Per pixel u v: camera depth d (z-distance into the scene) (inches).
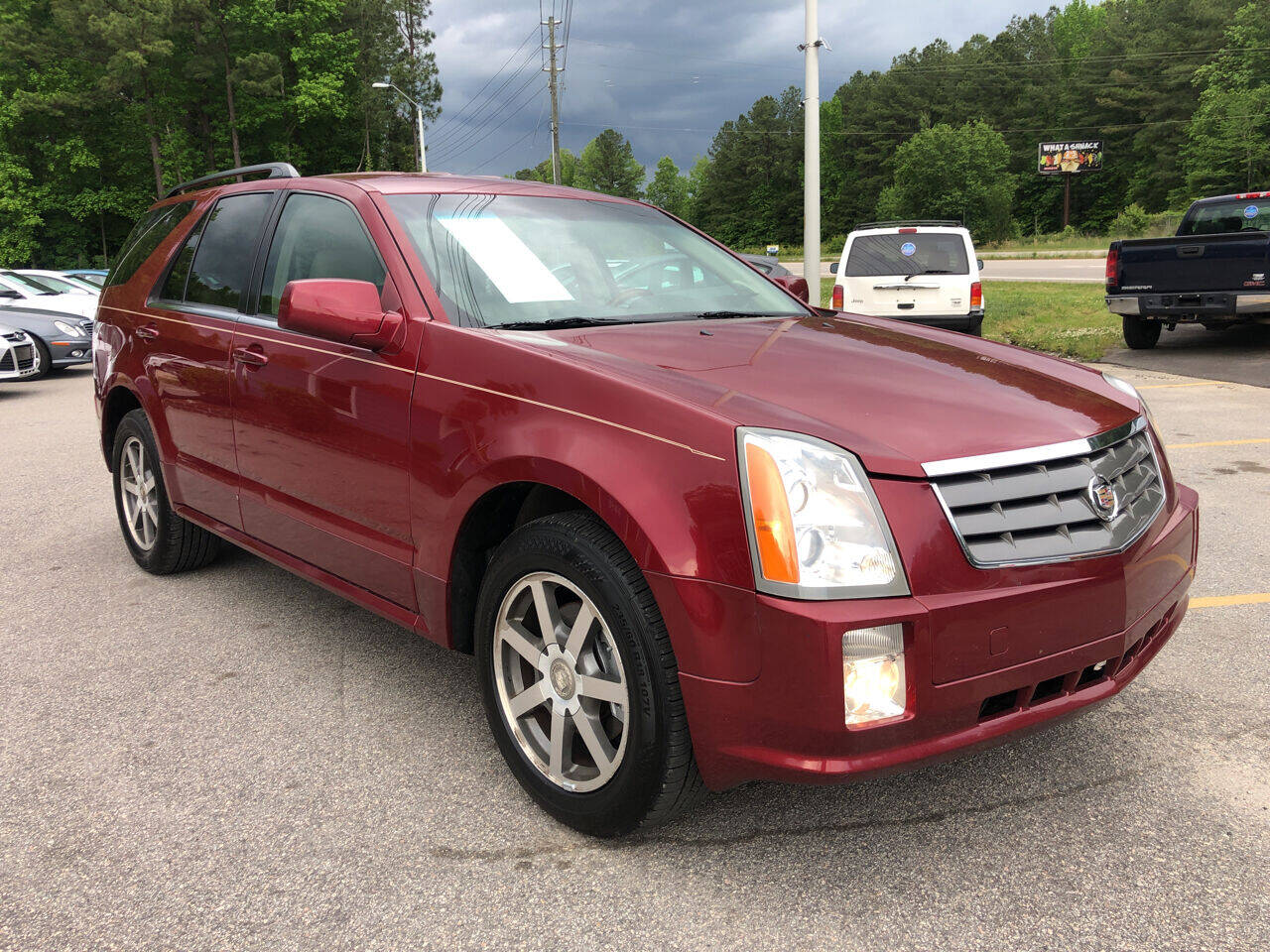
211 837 90.9
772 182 4411.9
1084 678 85.2
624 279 124.7
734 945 75.0
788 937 75.8
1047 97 3757.4
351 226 119.9
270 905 80.6
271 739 110.9
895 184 3661.4
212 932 77.2
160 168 1749.5
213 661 133.7
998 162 3191.4
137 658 134.8
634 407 82.2
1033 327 532.1
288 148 1870.1
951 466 76.6
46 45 1667.1
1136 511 88.2
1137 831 89.7
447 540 97.8
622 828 85.9
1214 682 121.4
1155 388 352.2
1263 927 75.8
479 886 83.2
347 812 95.3
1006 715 79.1
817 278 586.6
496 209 125.6
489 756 107.0
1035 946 74.2
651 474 78.7
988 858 86.0
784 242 4434.1
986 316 594.6
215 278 146.4
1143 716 113.1
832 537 72.7
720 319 122.0
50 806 96.5
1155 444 99.2
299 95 1734.7
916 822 92.1
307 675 128.9
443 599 100.0
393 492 105.0
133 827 92.7
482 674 97.7
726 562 74.2
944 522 75.0
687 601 75.5
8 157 1678.2
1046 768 102.0
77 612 153.9
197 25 1705.2
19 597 161.3
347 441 111.0
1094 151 3304.6
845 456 75.3
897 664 72.9
